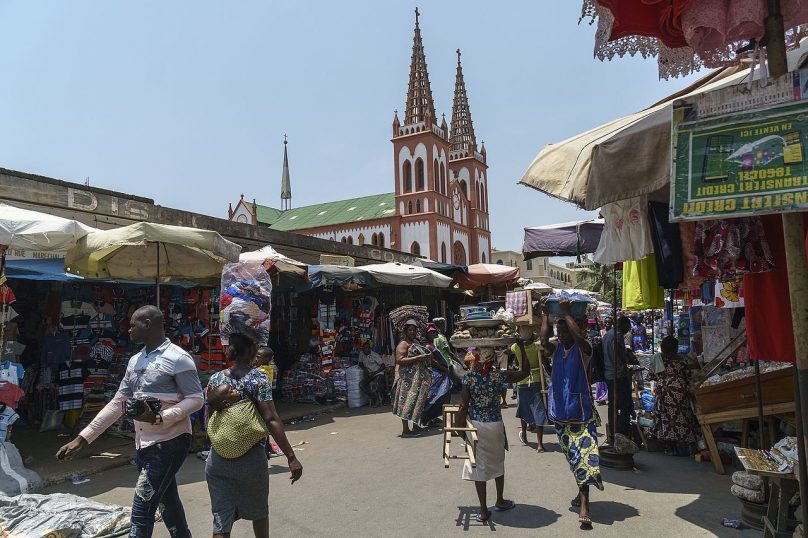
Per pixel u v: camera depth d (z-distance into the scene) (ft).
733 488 15.33
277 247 52.06
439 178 188.55
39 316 33.12
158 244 23.08
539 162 17.24
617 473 20.39
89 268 25.31
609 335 23.03
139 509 11.35
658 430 23.34
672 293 27.43
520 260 265.54
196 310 33.71
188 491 19.56
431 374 29.99
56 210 33.47
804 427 8.80
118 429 29.40
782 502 12.99
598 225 27.30
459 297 63.98
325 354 40.60
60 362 30.04
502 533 14.78
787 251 8.96
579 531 14.79
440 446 25.91
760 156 8.68
